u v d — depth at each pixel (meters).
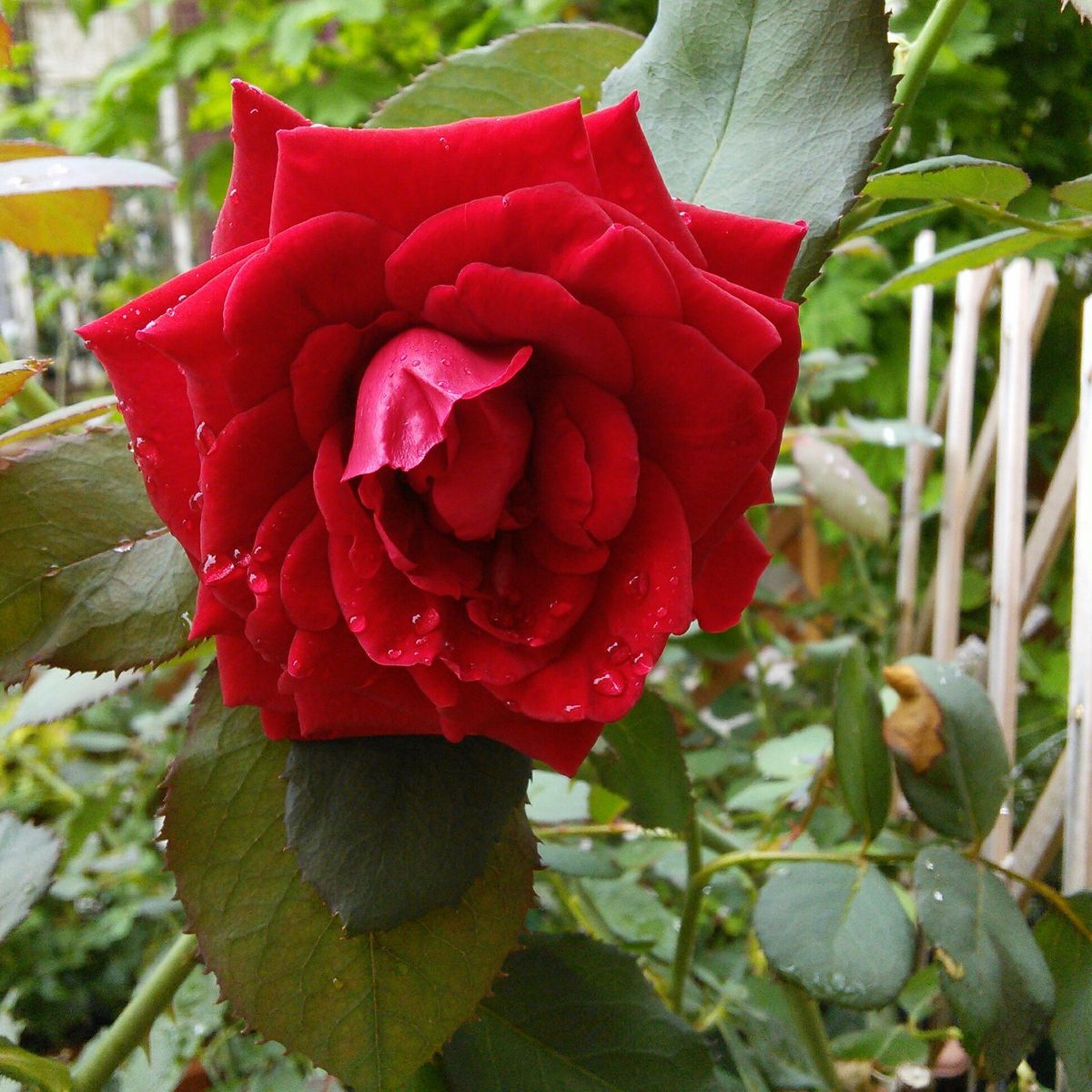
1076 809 0.37
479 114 0.30
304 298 0.21
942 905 0.31
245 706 0.27
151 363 0.23
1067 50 0.69
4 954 0.65
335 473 0.21
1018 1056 0.30
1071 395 0.70
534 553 0.23
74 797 0.68
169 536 0.28
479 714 0.23
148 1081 0.35
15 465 0.27
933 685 0.34
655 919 0.45
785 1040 0.40
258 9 0.89
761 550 0.24
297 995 0.26
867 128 0.27
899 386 0.73
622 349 0.21
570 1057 0.30
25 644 0.27
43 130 1.07
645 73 0.28
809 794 0.43
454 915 0.26
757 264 0.23
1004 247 0.31
